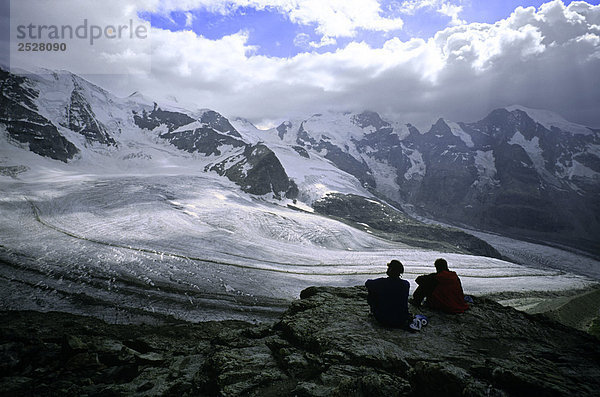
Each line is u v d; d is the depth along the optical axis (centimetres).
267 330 912
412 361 623
